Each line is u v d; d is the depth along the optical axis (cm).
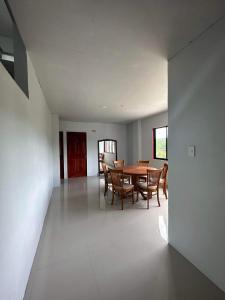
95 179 673
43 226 272
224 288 147
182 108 192
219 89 147
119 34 162
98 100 393
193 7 130
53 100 388
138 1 124
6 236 110
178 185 202
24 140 164
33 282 158
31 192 188
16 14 134
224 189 145
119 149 812
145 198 408
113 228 264
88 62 218
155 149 598
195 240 178
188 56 180
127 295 145
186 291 149
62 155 696
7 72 121
